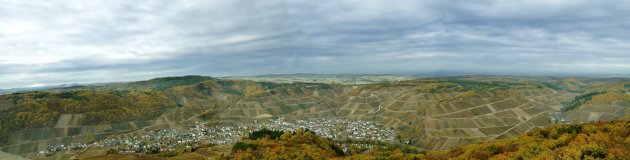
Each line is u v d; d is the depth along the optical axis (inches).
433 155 3846.0
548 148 2960.1
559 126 4055.1
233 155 5546.3
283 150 5413.4
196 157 6481.3
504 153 3110.2
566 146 2883.9
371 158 4082.2
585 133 3459.6
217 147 7632.9
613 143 2812.5
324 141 7032.5
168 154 7795.3
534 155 2819.9
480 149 3508.9
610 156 2423.7
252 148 5762.8
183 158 6456.7
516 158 2876.5
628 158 2393.0
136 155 7165.4
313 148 5703.7
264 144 6003.9
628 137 2915.8
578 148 2603.3
